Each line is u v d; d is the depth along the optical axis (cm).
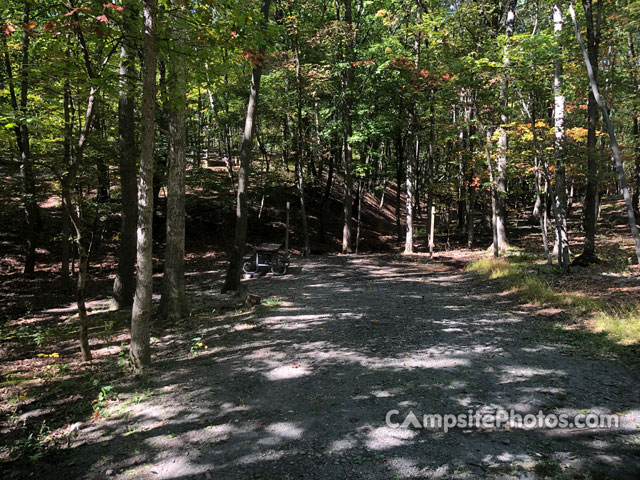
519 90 1347
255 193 2642
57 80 651
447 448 356
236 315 912
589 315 794
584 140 1517
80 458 369
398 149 2600
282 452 359
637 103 1273
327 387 498
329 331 755
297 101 2244
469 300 1050
